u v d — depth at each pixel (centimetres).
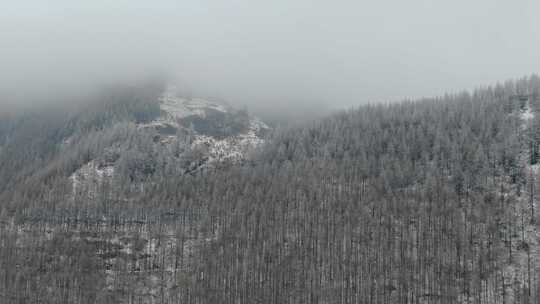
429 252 14212
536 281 12650
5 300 15225
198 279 15250
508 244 13962
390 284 13875
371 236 15338
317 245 15662
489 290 12938
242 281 15062
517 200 15550
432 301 13188
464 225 14712
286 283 14825
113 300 14788
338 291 14075
